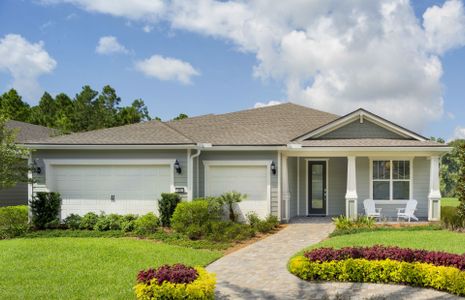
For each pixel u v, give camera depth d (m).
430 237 13.27
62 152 17.02
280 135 19.84
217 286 8.70
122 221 15.65
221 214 17.42
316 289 8.42
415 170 19.70
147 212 16.77
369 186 19.92
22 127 25.95
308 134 19.23
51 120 45.62
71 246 12.10
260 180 17.67
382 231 14.86
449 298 7.76
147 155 16.83
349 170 18.00
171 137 17.00
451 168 43.72
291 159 20.27
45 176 16.97
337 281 8.99
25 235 14.56
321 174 20.84
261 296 8.00
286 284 8.81
